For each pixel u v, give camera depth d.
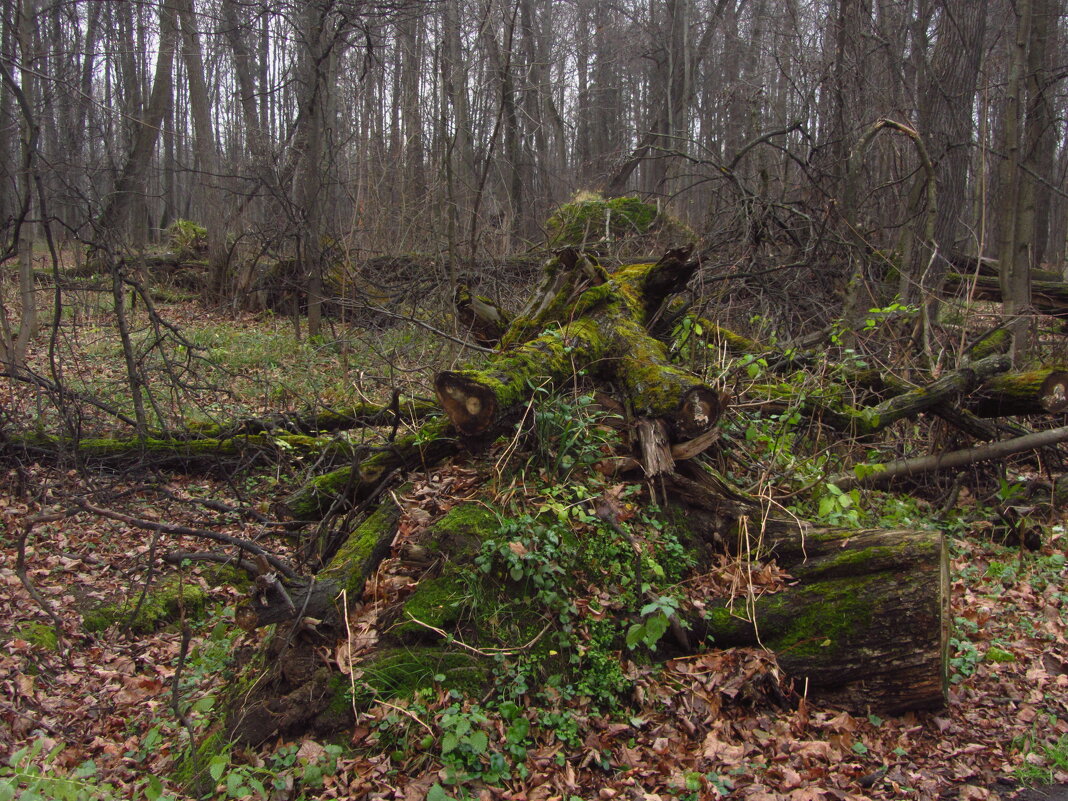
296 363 11.38
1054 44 14.67
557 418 4.73
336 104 17.75
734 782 3.57
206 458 7.56
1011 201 9.32
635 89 28.75
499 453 4.88
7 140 11.59
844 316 8.02
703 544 4.70
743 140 17.80
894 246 11.38
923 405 6.47
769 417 5.89
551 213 16.86
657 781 3.58
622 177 18.34
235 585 6.15
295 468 7.50
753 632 4.25
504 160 19.67
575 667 4.00
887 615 4.07
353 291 13.26
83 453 7.48
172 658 5.19
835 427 6.41
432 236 13.77
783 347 7.93
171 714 4.38
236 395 9.43
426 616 3.98
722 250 9.51
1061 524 6.77
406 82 18.75
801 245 9.02
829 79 11.62
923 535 4.26
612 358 5.35
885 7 13.58
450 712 3.62
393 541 4.46
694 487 4.80
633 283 6.41
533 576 4.08
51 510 6.70
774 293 8.82
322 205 13.73
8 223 7.00
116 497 6.72
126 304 14.98
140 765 4.00
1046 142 16.70
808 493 5.23
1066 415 7.64
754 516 4.70
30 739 4.21
